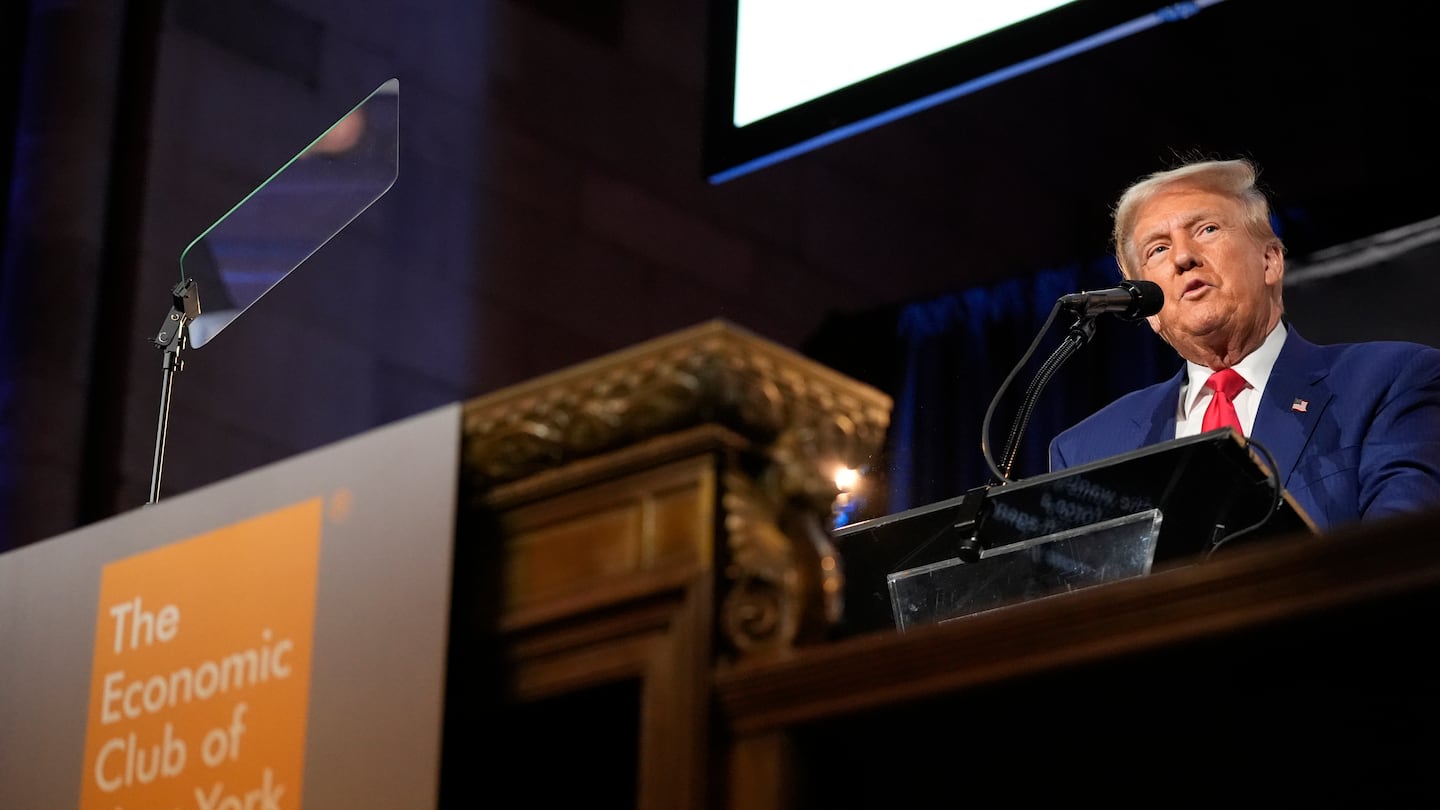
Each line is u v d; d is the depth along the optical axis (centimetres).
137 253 417
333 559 134
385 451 133
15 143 428
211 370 411
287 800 130
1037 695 102
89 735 148
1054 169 510
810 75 363
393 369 437
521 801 139
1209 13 481
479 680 127
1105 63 510
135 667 146
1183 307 294
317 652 132
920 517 169
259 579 139
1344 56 467
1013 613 99
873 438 128
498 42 475
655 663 117
